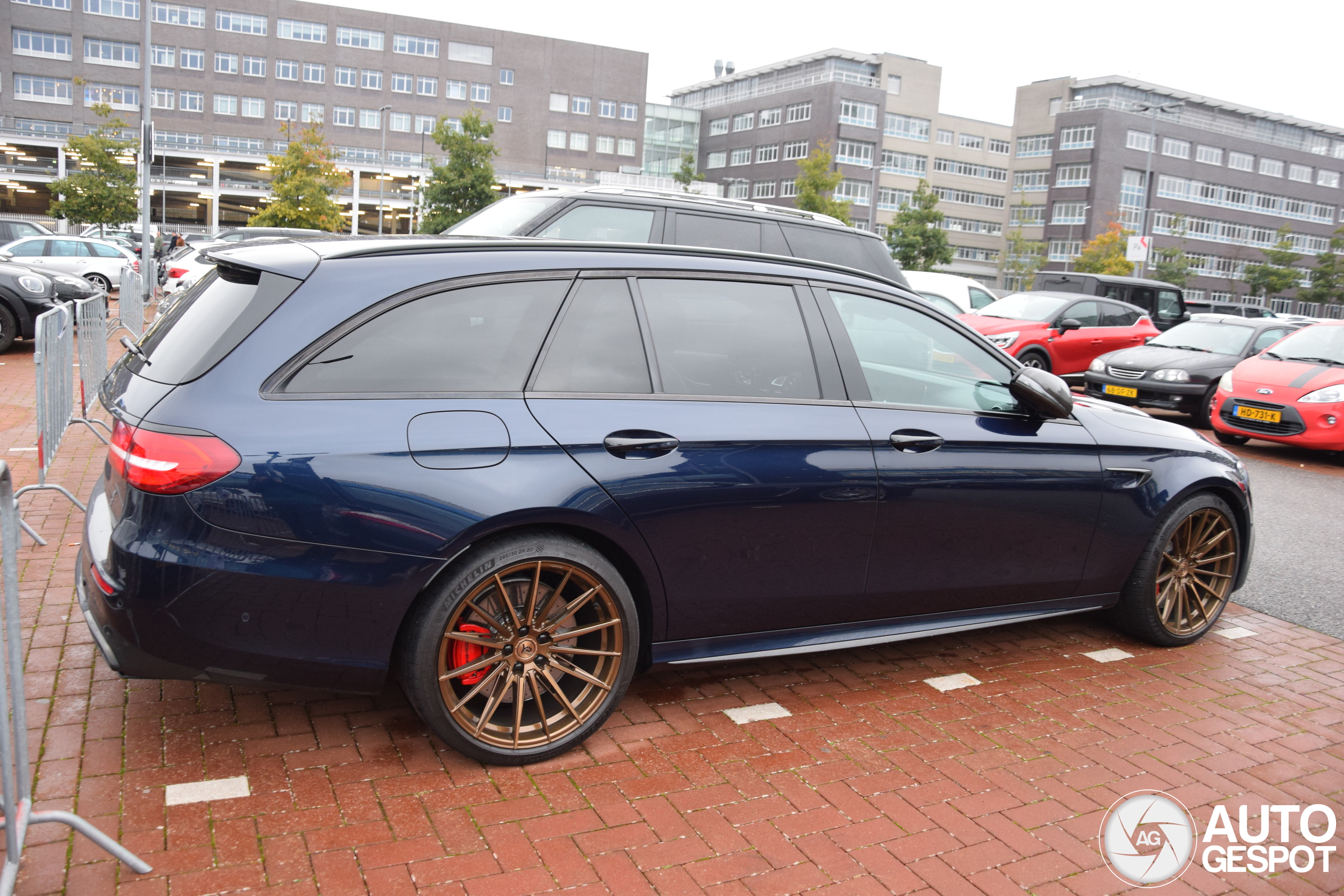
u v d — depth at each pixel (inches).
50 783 101.8
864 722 131.7
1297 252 3590.1
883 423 132.2
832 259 265.1
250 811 99.4
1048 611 156.3
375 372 103.7
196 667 99.3
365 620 102.0
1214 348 505.0
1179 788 119.4
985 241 3449.8
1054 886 97.3
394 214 2780.5
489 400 107.5
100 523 106.4
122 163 1665.8
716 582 121.8
